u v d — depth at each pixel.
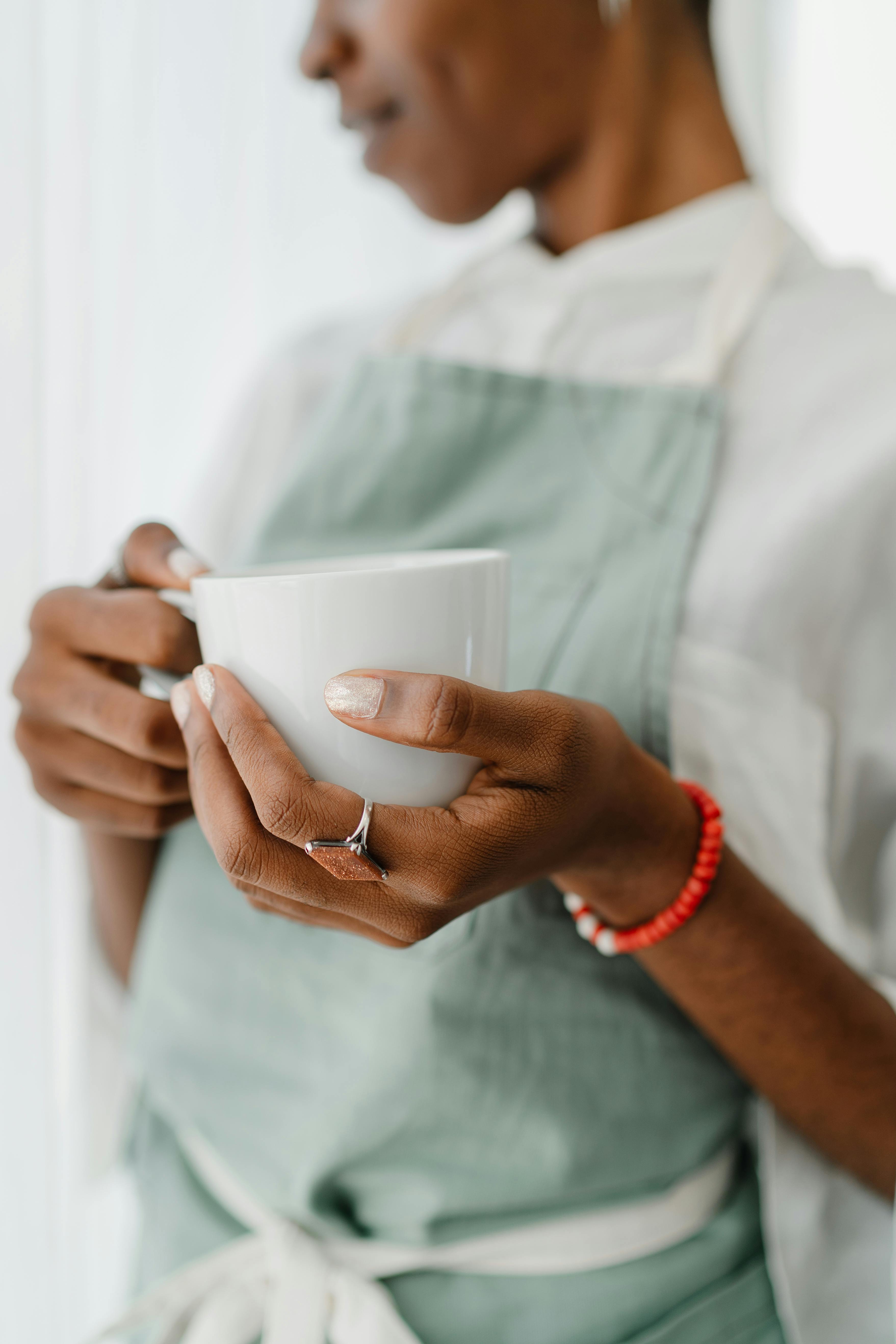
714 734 0.56
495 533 0.61
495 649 0.38
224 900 0.62
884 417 0.57
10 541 0.69
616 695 0.55
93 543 0.82
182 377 0.97
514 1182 0.54
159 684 0.46
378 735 0.33
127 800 0.50
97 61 0.77
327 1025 0.57
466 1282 0.55
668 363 0.66
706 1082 0.58
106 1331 0.55
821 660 0.57
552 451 0.61
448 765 0.37
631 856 0.44
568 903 0.51
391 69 0.63
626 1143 0.55
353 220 1.11
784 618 0.56
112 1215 0.90
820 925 0.59
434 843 0.34
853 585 0.57
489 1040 0.53
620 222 0.71
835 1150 0.55
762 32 1.35
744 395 0.61
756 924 0.48
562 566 0.58
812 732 0.57
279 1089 0.59
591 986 0.55
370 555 0.62
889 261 1.63
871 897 0.62
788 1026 0.51
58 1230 0.75
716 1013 0.51
